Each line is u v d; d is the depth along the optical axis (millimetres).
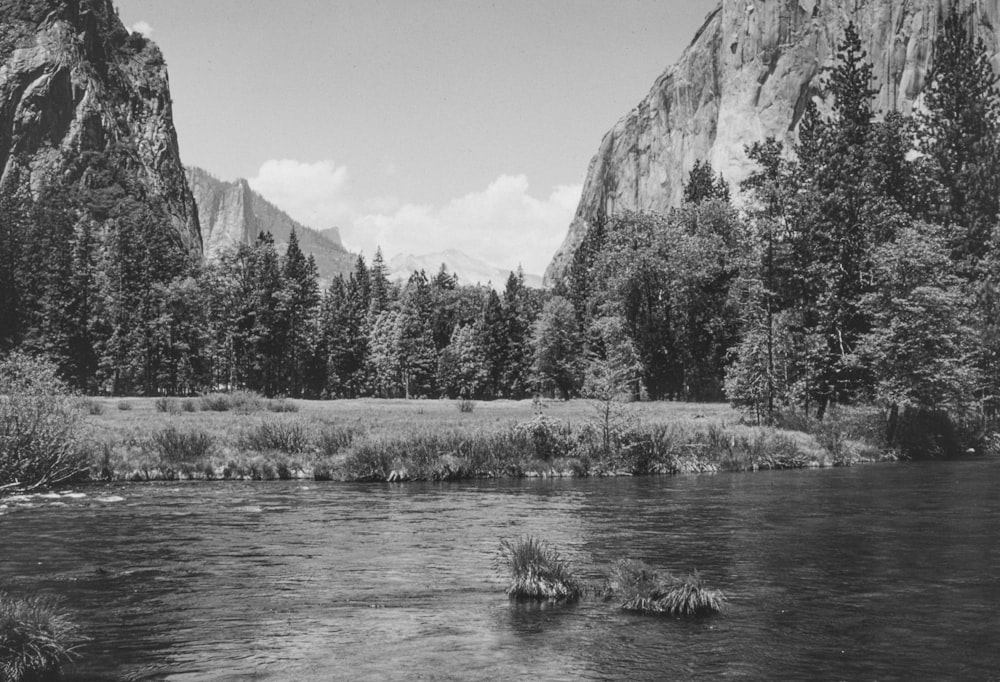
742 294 70812
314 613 12344
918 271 52625
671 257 91750
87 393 121000
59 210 176375
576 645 10750
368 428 42250
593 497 26906
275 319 125938
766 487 30328
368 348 149875
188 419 52656
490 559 16391
